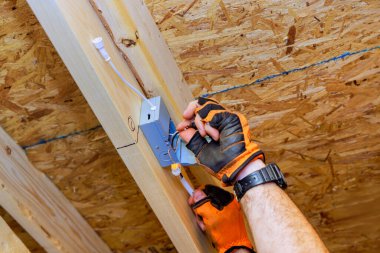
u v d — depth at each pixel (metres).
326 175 1.64
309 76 1.37
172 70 1.30
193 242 1.15
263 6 1.23
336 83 1.38
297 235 0.98
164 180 1.11
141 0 1.21
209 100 1.12
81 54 0.89
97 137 1.48
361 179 1.65
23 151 1.50
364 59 1.33
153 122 1.05
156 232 1.82
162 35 1.28
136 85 1.15
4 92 1.33
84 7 0.98
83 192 1.66
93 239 1.78
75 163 1.56
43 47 1.25
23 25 1.20
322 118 1.47
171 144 1.10
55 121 1.43
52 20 0.86
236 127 1.04
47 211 1.52
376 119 1.47
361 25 1.26
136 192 1.66
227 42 1.29
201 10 1.23
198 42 1.29
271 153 1.58
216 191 1.23
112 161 1.56
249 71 1.35
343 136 1.52
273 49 1.31
